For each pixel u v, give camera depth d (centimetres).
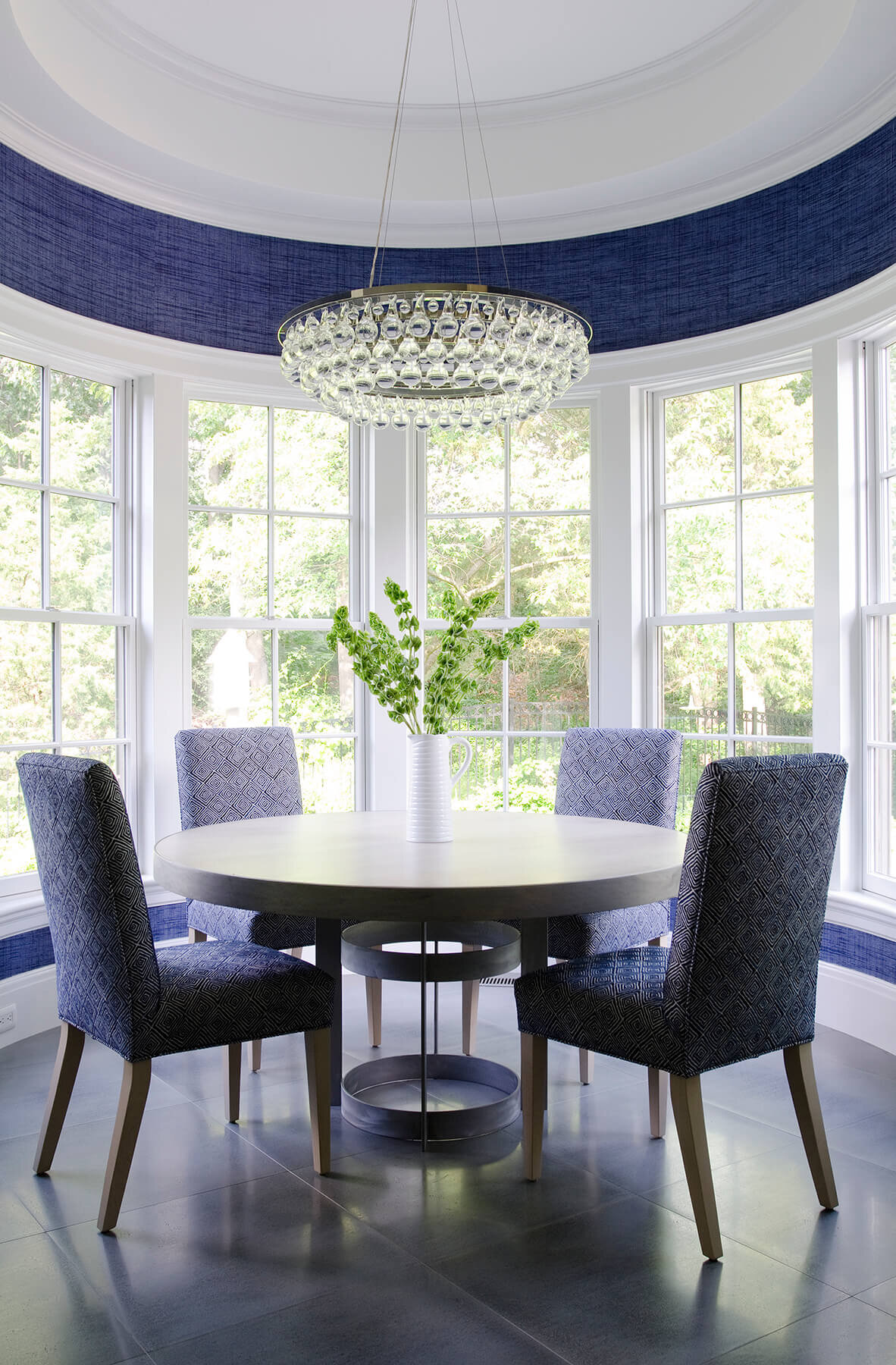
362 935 301
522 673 457
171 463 417
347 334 287
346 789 459
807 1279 206
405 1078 314
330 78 395
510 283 451
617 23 361
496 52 379
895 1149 265
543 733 453
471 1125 274
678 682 437
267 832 296
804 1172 253
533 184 420
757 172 397
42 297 373
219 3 347
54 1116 250
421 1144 271
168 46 370
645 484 443
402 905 216
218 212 426
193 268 423
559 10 354
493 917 217
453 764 459
